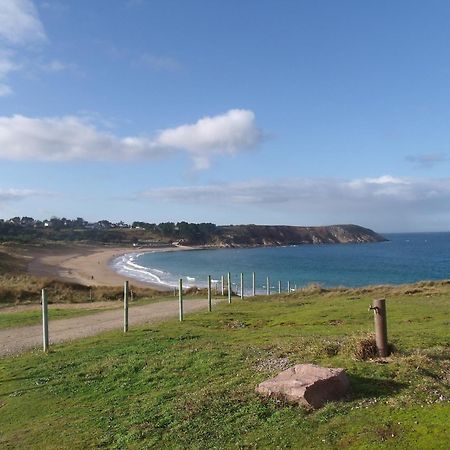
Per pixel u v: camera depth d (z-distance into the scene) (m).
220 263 122.25
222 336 15.57
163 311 25.59
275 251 186.25
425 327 14.99
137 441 7.42
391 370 8.48
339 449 6.05
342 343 10.57
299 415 7.11
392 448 5.86
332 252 169.38
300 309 22.77
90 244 187.12
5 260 83.44
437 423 6.35
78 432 8.25
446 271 87.50
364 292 29.62
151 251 183.38
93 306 30.61
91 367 12.51
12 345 17.59
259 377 9.16
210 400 8.30
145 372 11.27
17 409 10.22
